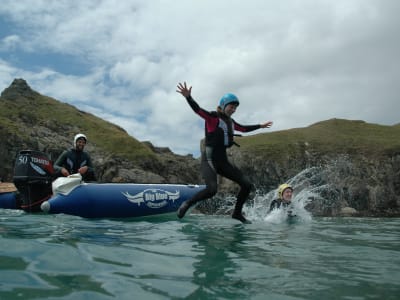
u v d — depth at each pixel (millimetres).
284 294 2223
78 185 6801
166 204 7520
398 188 47031
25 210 7043
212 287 2318
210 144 5918
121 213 6910
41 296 2021
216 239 4332
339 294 2244
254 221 6934
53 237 3842
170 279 2459
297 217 8094
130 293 2139
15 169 7066
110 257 3021
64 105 59625
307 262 3143
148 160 41781
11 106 50312
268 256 3363
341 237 4930
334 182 47406
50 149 39156
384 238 4914
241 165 50125
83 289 2168
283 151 51781
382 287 2402
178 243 3916
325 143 54844
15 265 2602
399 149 50375
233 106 5965
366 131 64438
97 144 45219
